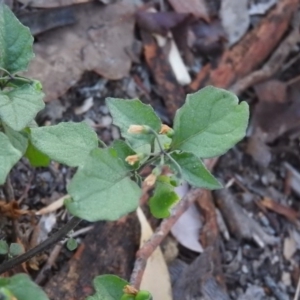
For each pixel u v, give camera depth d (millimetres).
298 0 454
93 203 185
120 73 405
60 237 251
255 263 397
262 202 418
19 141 261
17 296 180
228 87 429
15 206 318
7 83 249
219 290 368
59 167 373
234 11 445
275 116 438
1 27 245
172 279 361
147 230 354
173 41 429
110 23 407
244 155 428
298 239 415
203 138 218
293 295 396
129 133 213
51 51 383
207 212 385
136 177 206
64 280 332
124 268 345
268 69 442
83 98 398
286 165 437
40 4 385
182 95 419
